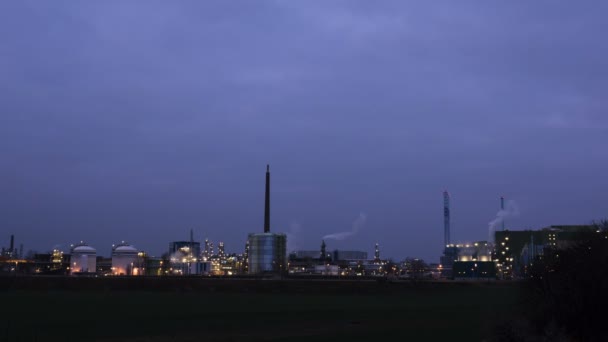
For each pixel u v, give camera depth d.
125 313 97.75
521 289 48.25
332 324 81.94
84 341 65.81
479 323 79.75
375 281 169.38
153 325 80.38
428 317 90.44
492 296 136.62
